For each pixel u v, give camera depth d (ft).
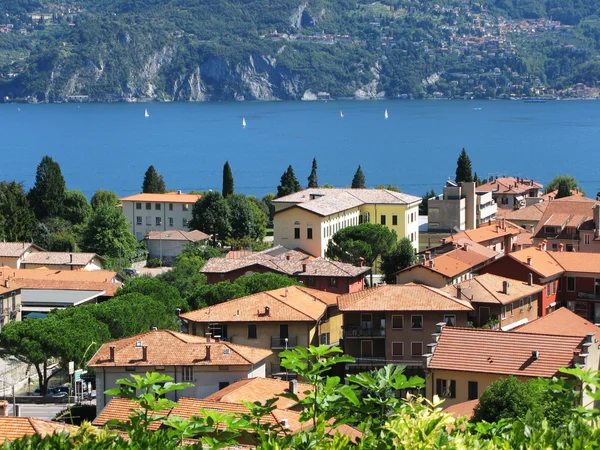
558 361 373.61
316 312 566.36
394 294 558.56
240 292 638.53
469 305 548.72
